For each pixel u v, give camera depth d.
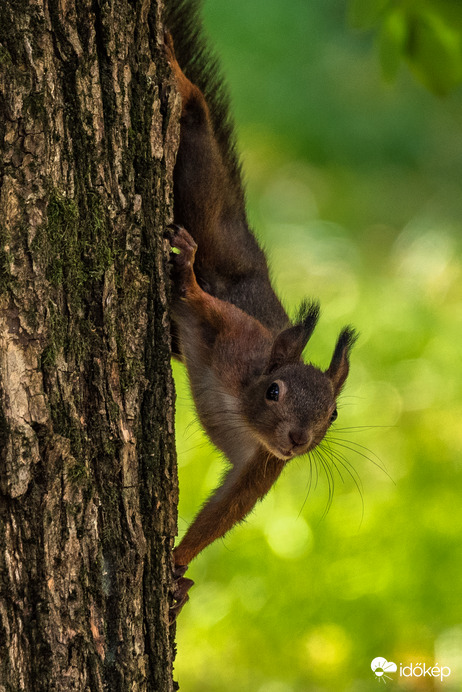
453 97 21.75
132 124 5.56
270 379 7.42
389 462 11.92
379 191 18.97
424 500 11.41
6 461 4.71
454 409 12.97
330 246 16.73
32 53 4.84
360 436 12.29
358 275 16.16
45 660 4.85
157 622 5.64
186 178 7.47
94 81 5.21
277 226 17.27
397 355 13.91
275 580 10.27
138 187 5.64
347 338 8.09
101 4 5.25
